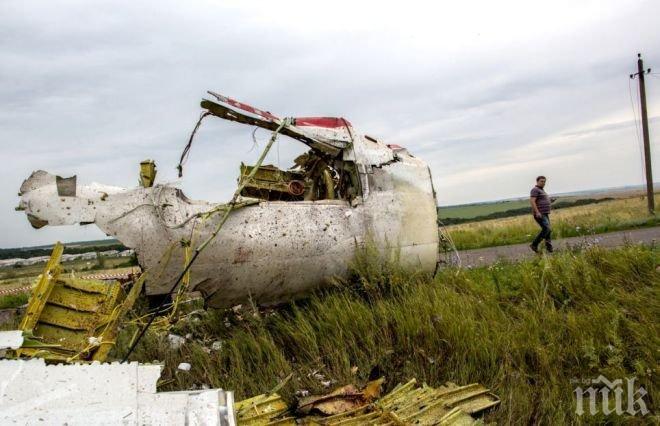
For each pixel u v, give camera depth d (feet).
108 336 11.48
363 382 12.84
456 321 14.23
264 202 15.94
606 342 13.41
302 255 16.12
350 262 17.21
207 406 8.12
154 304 15.31
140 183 14.34
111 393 7.89
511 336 13.74
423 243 19.16
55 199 12.55
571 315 14.51
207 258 14.48
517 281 19.80
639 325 13.66
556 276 18.07
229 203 14.92
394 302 16.69
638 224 43.88
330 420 10.43
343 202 17.71
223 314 17.44
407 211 18.93
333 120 18.69
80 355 10.82
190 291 14.56
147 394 8.10
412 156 21.04
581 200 182.60
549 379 12.10
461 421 10.17
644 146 58.54
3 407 7.14
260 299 16.15
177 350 15.25
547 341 13.82
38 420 7.09
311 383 12.78
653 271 18.38
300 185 19.72
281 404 11.36
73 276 12.34
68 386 7.78
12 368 7.82
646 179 58.65
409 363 13.17
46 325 10.99
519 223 54.90
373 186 18.34
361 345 14.67
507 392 11.54
